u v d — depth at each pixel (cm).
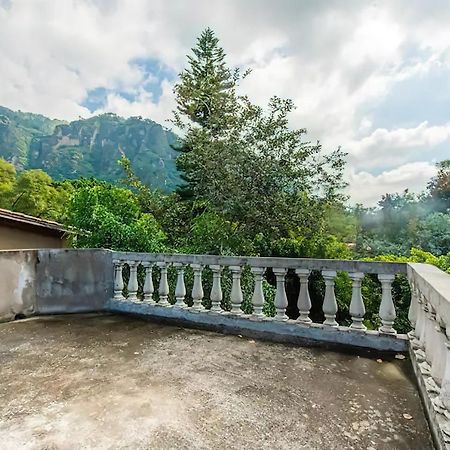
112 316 534
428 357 273
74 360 344
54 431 218
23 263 524
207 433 217
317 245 1117
